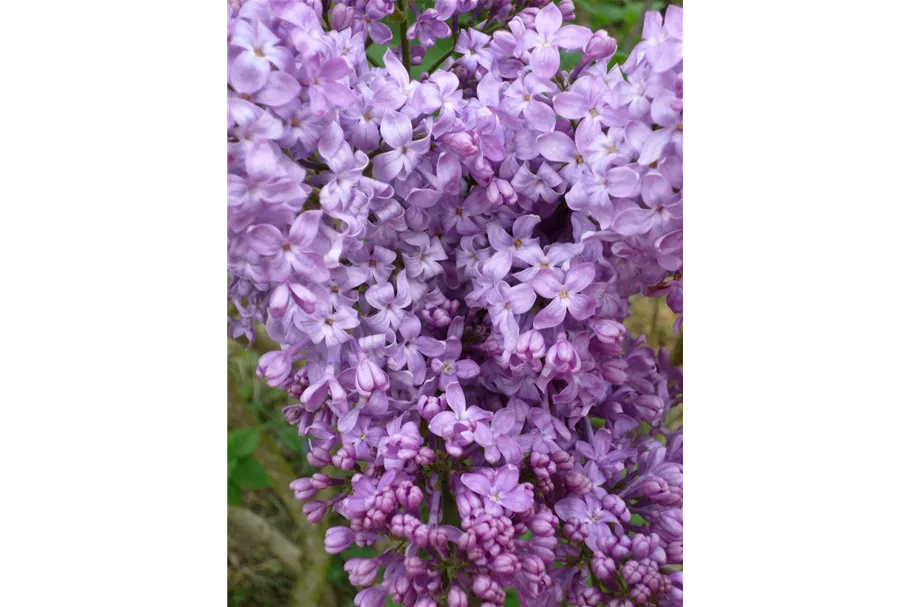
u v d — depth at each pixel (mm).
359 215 371
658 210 365
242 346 389
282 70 351
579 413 398
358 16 403
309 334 377
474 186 394
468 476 378
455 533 373
